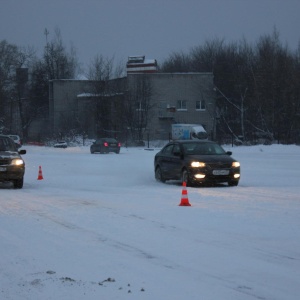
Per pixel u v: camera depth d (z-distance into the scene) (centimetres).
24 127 13488
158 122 11312
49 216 1967
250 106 10431
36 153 7700
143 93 11062
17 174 2972
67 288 1076
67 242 1505
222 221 1841
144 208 2172
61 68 14325
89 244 1477
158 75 11300
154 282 1112
